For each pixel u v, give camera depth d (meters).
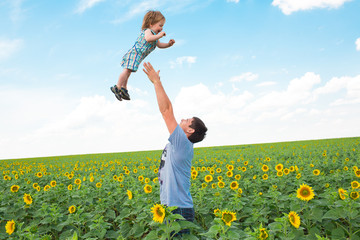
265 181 7.71
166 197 3.61
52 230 5.42
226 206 5.54
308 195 4.25
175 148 3.51
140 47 4.52
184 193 3.59
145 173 10.48
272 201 5.57
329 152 14.95
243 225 5.16
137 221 4.91
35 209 6.51
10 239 4.30
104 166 15.30
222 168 11.40
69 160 25.56
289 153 16.58
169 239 3.10
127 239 5.15
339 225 4.57
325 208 5.27
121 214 5.36
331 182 7.65
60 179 10.98
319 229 4.71
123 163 16.89
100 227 4.69
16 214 6.23
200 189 6.61
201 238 4.62
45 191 7.78
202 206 5.79
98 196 7.42
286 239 3.38
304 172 8.92
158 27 4.80
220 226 3.18
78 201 6.93
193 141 3.94
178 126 3.50
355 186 4.97
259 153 17.95
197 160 16.34
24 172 13.48
